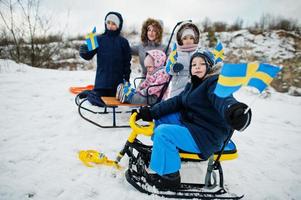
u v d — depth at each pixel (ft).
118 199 6.89
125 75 13.88
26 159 8.51
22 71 22.70
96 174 7.95
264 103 19.49
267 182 8.43
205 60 7.47
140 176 7.73
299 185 8.34
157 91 11.43
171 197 7.06
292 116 16.22
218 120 7.00
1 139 9.77
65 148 9.45
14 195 6.79
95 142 10.12
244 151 10.64
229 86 5.26
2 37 27.22
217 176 8.55
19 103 14.06
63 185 7.34
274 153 10.63
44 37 29.66
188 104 7.56
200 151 7.00
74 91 16.88
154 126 8.41
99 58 13.25
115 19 13.12
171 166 6.95
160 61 11.85
